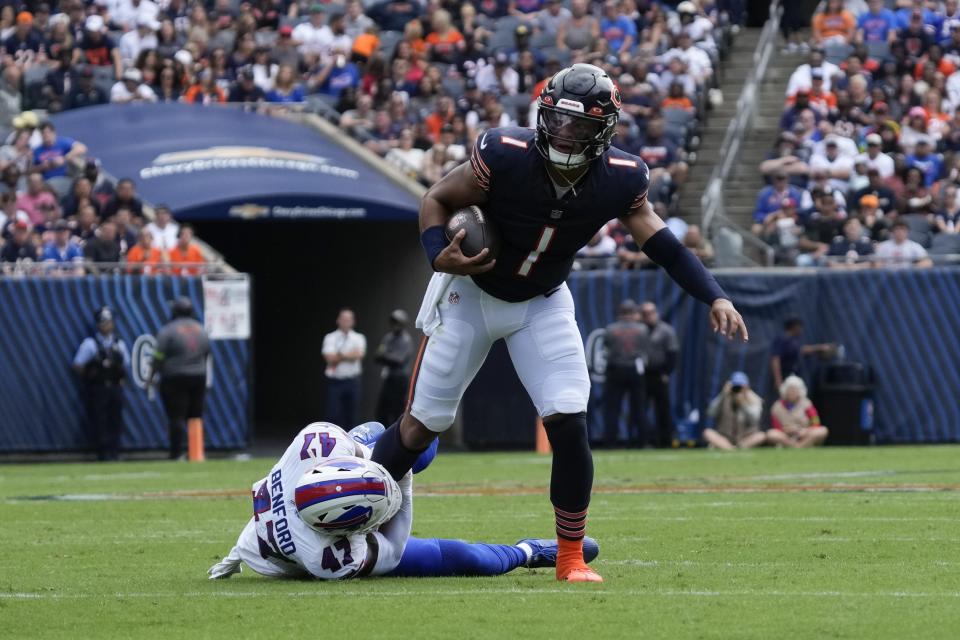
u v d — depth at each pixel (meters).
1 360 65.31
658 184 73.56
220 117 77.62
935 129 80.75
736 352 67.31
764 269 68.50
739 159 79.69
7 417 65.19
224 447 66.94
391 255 79.25
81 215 68.69
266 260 89.19
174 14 87.94
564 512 22.61
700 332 67.69
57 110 80.94
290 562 23.09
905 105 81.62
